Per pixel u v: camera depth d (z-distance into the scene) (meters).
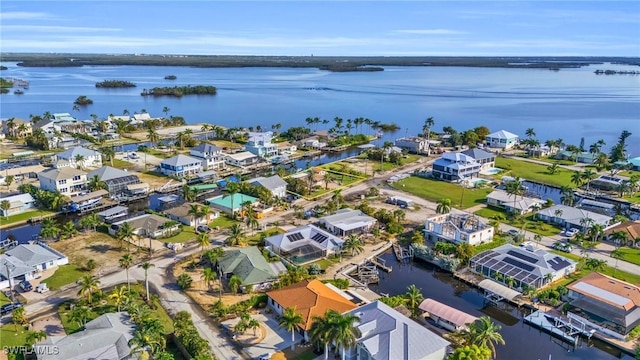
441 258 125.56
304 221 156.62
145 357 79.19
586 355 91.50
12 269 112.12
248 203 156.12
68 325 95.50
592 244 140.62
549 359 89.88
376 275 120.50
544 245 140.50
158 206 171.25
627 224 146.62
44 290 108.25
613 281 109.62
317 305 96.62
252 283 109.62
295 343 91.31
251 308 103.44
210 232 146.00
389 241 142.50
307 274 115.19
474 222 144.88
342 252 133.75
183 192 173.50
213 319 98.69
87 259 125.50
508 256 122.56
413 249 132.00
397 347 81.31
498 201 174.75
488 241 141.00
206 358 80.94
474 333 84.69
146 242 137.25
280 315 101.25
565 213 157.88
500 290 110.88
